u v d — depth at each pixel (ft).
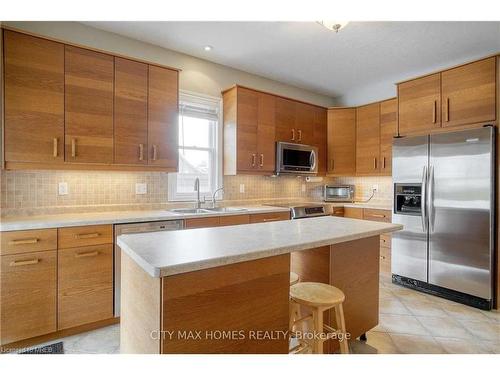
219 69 11.94
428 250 10.15
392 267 11.27
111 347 6.73
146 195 10.28
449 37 9.52
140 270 4.23
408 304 9.31
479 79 9.11
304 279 6.57
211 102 11.74
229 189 12.45
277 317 4.68
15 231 6.51
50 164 7.68
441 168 9.77
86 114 8.18
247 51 10.76
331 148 14.53
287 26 8.99
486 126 8.84
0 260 6.36
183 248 4.26
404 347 6.84
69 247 7.14
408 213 10.75
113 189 9.62
